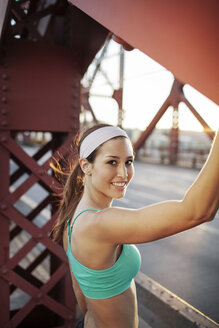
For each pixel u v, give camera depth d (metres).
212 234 6.51
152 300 3.49
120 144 0.96
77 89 2.57
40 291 2.73
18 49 2.38
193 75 0.62
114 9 0.88
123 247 1.00
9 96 2.39
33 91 2.45
